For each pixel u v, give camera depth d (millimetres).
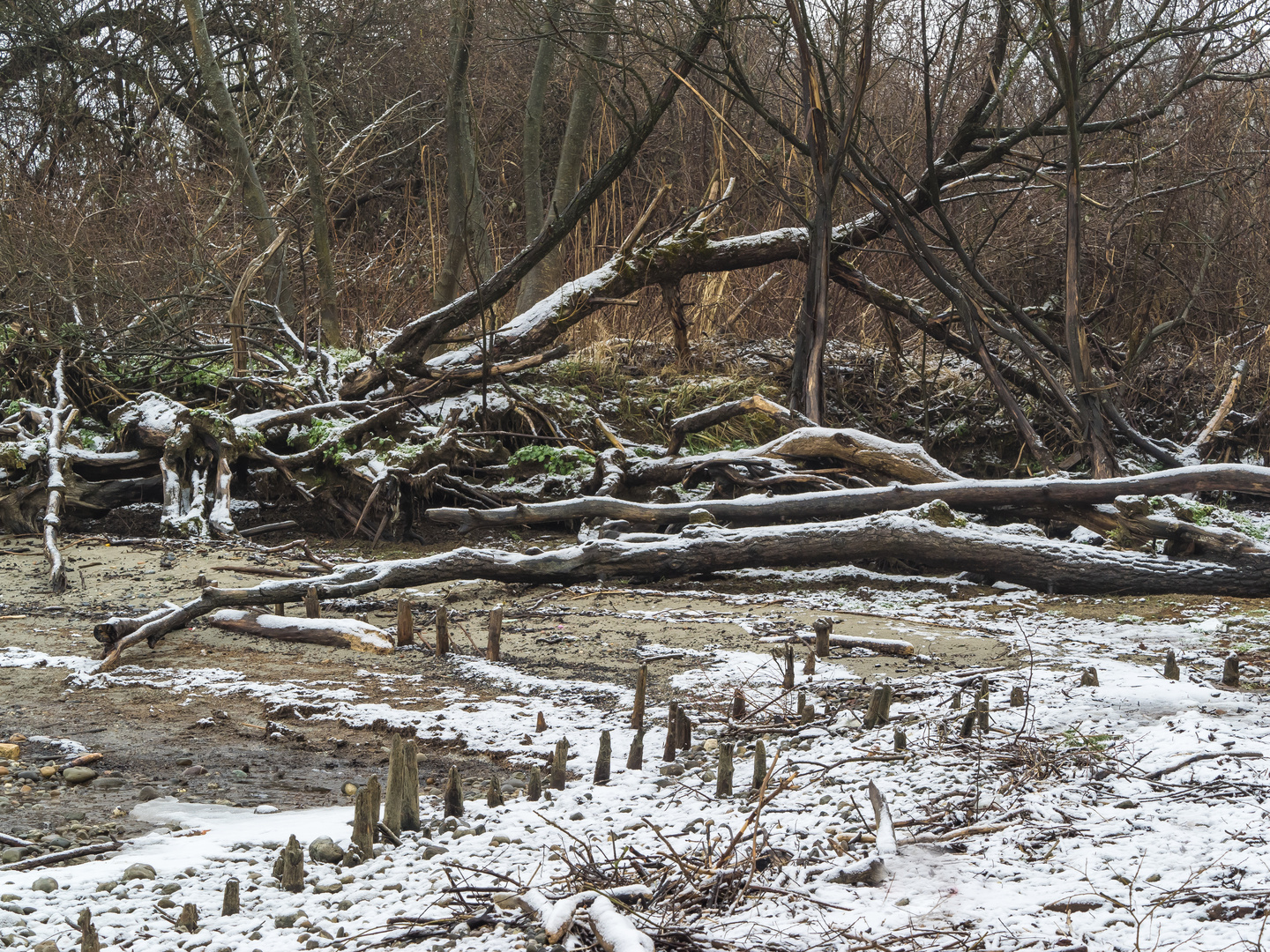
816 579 9773
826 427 12672
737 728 5582
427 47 23141
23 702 6285
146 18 23875
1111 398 13945
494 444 13070
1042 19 11477
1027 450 14250
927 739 5090
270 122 22328
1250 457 14297
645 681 5758
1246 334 15023
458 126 15430
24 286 15039
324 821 4422
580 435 13195
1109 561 9141
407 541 11523
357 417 12812
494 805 4484
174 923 3398
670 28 13203
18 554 10375
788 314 17125
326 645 7492
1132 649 7344
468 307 13094
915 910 3314
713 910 3344
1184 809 4074
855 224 13758
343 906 3512
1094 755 4738
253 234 18250
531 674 6816
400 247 21828
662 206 19156
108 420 13289
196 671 6875
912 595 9320
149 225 18734
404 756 4195
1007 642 7527
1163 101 12383
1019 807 4152
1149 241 14695
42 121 23172
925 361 14953
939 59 15273
